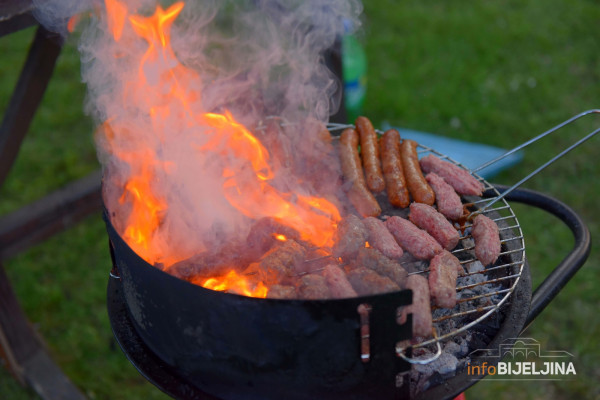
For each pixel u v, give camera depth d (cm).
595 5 712
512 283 208
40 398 338
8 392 341
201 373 182
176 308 169
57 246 433
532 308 201
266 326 159
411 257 213
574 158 493
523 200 245
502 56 627
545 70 603
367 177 247
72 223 394
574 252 216
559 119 538
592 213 445
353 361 165
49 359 346
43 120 552
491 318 200
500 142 513
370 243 212
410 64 622
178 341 179
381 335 160
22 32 697
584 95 568
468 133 525
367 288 181
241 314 158
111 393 340
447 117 545
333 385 170
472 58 627
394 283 184
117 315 216
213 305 160
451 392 174
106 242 435
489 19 693
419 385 179
